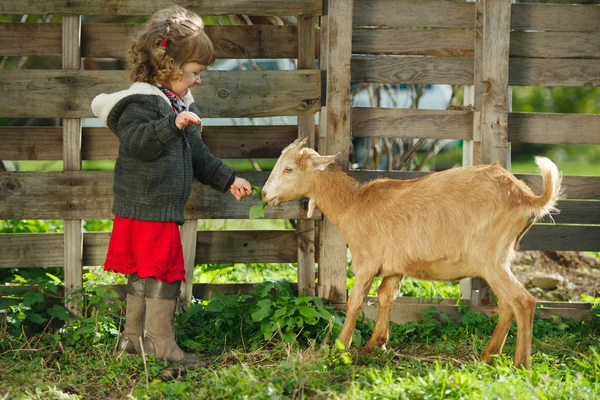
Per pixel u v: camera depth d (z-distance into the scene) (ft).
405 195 13.58
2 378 12.69
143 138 12.33
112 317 15.39
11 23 15.78
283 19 21.91
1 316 15.24
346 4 15.67
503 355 13.25
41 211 15.61
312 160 14.05
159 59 12.79
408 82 16.65
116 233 13.32
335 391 11.14
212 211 16.12
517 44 16.75
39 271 19.35
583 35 16.79
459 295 18.88
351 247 14.08
